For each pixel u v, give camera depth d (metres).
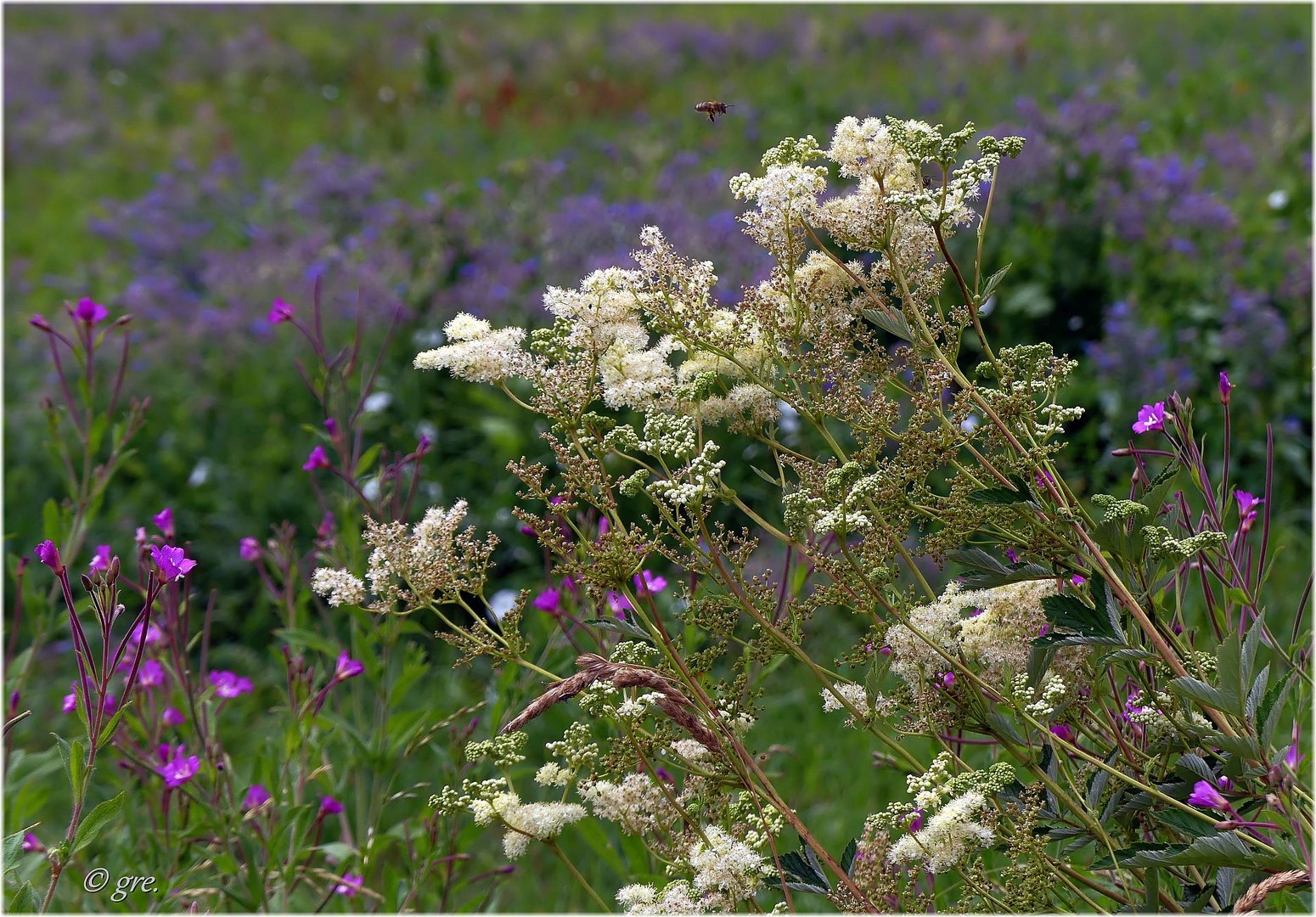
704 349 2.12
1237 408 5.29
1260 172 7.70
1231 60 11.48
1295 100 9.48
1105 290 5.92
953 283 5.76
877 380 2.08
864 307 2.07
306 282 6.87
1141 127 8.46
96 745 1.94
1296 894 1.91
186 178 10.47
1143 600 1.91
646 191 8.14
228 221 9.38
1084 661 2.02
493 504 5.07
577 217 6.43
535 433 5.34
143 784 3.04
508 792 1.96
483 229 7.00
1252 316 5.37
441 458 5.51
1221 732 1.78
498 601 4.31
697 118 10.70
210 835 2.91
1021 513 1.92
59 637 4.90
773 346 2.07
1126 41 12.83
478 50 15.44
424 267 6.73
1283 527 4.77
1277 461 5.14
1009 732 1.93
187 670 2.83
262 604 4.90
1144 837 2.09
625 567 1.93
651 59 14.50
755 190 2.05
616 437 2.00
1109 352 5.32
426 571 2.00
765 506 4.85
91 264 9.05
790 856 1.88
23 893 2.09
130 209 9.62
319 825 2.93
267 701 4.55
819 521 1.87
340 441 3.22
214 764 2.82
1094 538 1.85
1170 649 1.85
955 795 1.82
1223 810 1.75
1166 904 1.88
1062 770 1.94
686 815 1.89
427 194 7.96
